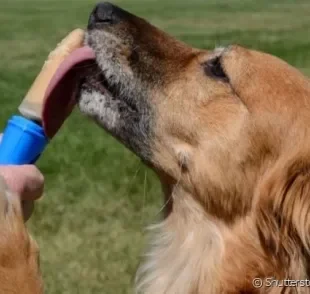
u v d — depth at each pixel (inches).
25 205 19.5
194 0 254.4
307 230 26.4
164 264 29.6
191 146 28.2
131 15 30.6
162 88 28.9
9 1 264.5
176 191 29.0
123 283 41.0
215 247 28.2
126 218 49.4
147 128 29.0
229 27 164.7
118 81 29.3
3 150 21.3
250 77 27.9
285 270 26.8
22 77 109.0
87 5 236.2
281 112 27.3
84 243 45.6
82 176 58.0
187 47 30.2
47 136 22.1
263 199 27.2
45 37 154.8
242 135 27.5
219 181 27.8
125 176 57.7
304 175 26.8
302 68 110.0
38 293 18.2
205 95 28.3
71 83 25.7
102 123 29.4
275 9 212.4
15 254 18.0
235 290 27.5
